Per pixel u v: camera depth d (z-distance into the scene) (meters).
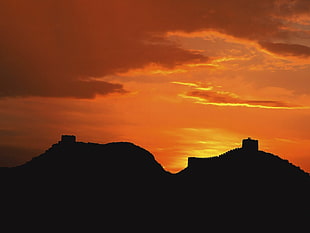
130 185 181.75
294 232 149.75
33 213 159.12
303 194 169.88
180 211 166.12
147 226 157.50
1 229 147.62
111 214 162.50
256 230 150.50
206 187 176.88
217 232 150.62
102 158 193.88
